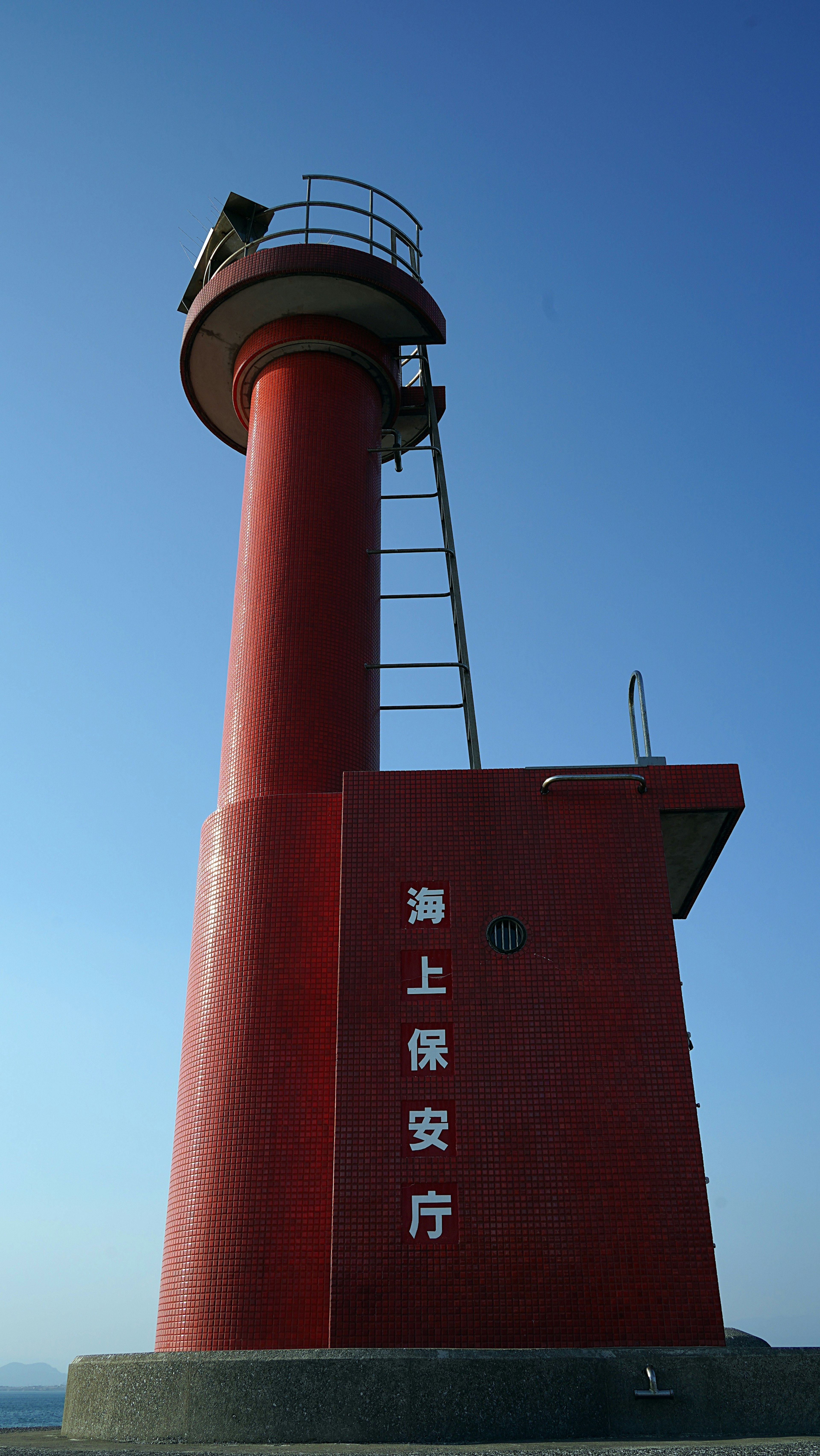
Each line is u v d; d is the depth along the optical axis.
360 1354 10.42
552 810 14.25
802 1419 10.23
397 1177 12.20
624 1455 8.24
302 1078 13.62
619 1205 12.04
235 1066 13.78
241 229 19.97
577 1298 11.59
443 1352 10.41
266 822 15.27
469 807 14.30
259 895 14.82
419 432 21.55
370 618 17.73
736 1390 10.34
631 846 13.97
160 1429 10.30
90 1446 9.84
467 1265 11.76
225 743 16.92
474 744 17.30
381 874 13.92
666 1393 10.23
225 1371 10.38
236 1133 13.37
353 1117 12.53
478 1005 13.12
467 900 13.73
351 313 18.80
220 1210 12.97
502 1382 10.20
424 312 18.77
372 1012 13.12
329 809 15.31
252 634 17.16
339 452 18.27
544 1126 12.45
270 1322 12.28
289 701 16.38
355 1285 11.67
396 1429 9.94
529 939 13.48
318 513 17.70
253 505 18.19
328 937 14.47
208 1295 12.55
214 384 20.27
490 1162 12.27
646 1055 12.81
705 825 14.71
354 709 16.73
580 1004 13.10
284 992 14.16
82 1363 11.51
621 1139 12.38
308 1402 10.12
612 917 13.59
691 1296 11.58
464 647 18.06
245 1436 10.02
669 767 14.45
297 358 18.92
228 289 18.20
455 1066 12.79
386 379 19.50
